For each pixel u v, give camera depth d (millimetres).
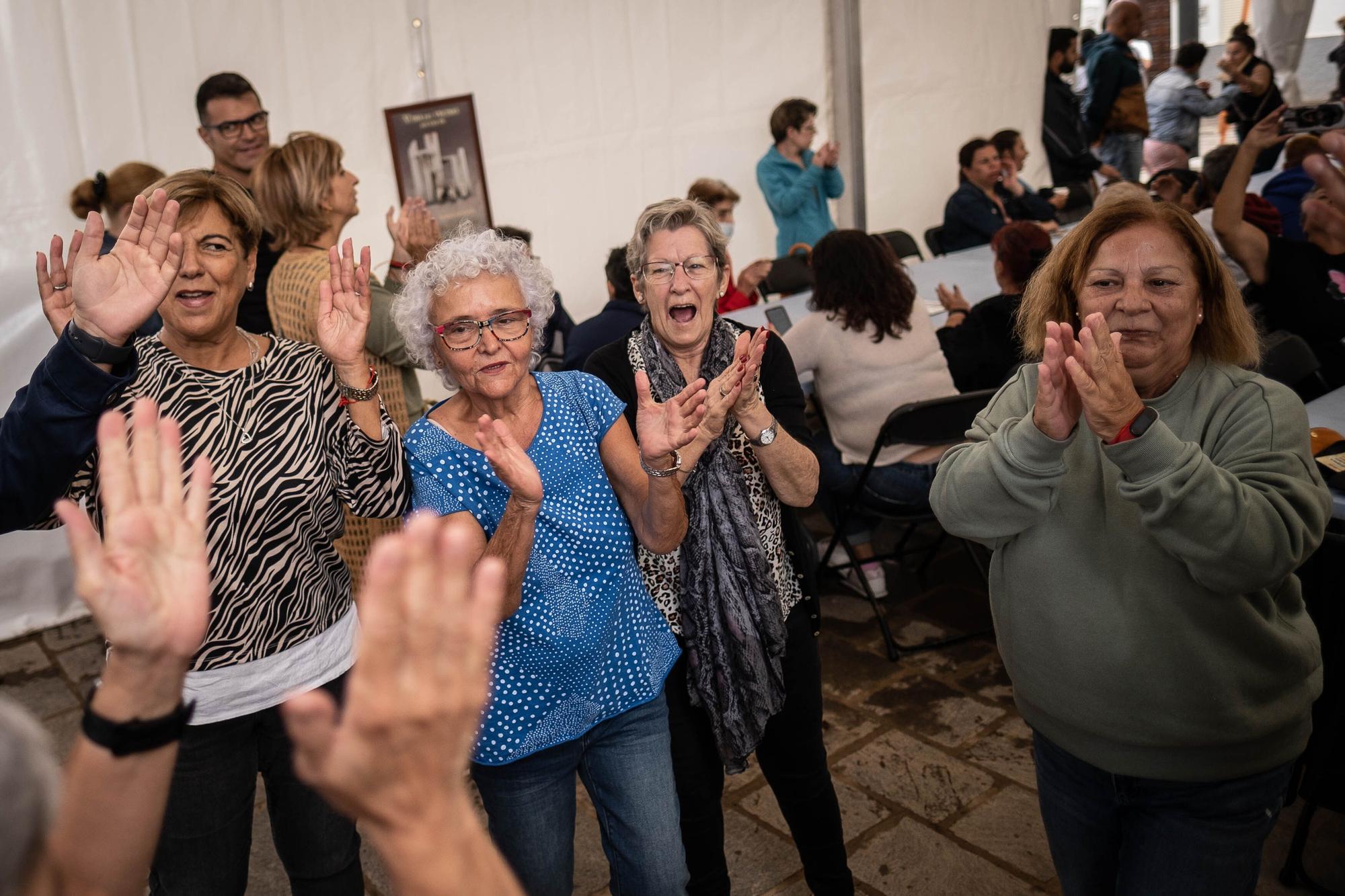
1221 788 1514
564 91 5258
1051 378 1382
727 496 1870
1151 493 1322
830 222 5938
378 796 579
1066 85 7434
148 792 781
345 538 2574
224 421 1657
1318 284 3275
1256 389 1458
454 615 575
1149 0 15117
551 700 1638
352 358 1708
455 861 592
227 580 1644
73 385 1457
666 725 1783
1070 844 1682
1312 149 4734
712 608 1850
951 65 6762
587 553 1654
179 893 1731
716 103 5797
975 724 2982
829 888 2090
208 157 4215
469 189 4922
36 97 3709
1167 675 1469
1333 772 2137
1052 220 6637
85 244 1440
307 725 557
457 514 1615
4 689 3482
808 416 5312
